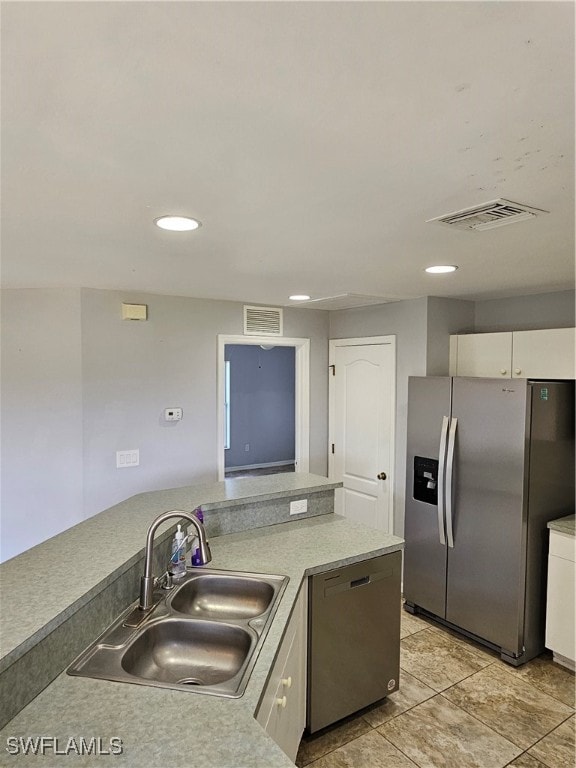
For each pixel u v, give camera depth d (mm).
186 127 1062
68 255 2297
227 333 3936
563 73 862
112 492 3459
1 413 3406
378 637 2381
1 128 1062
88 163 1250
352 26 741
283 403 9148
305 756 2141
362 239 1986
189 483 3779
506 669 2840
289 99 952
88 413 3350
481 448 3021
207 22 729
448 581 3240
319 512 2889
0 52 794
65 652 1326
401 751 2184
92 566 1609
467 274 2762
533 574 2900
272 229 1854
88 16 714
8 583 1470
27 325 3355
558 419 2977
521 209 1611
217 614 1938
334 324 4555
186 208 1604
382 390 4047
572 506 3096
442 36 765
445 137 1113
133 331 3506
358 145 1152
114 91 920
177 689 1247
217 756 1028
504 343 3357
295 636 1884
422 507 3420
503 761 2139
